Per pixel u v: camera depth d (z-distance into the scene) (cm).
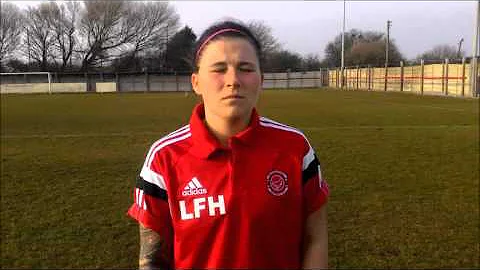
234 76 165
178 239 172
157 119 2042
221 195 168
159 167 175
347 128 1593
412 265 454
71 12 7962
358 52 7725
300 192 177
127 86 6462
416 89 4319
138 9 8056
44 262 466
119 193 721
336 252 486
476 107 2542
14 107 2919
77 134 1518
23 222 583
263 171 172
